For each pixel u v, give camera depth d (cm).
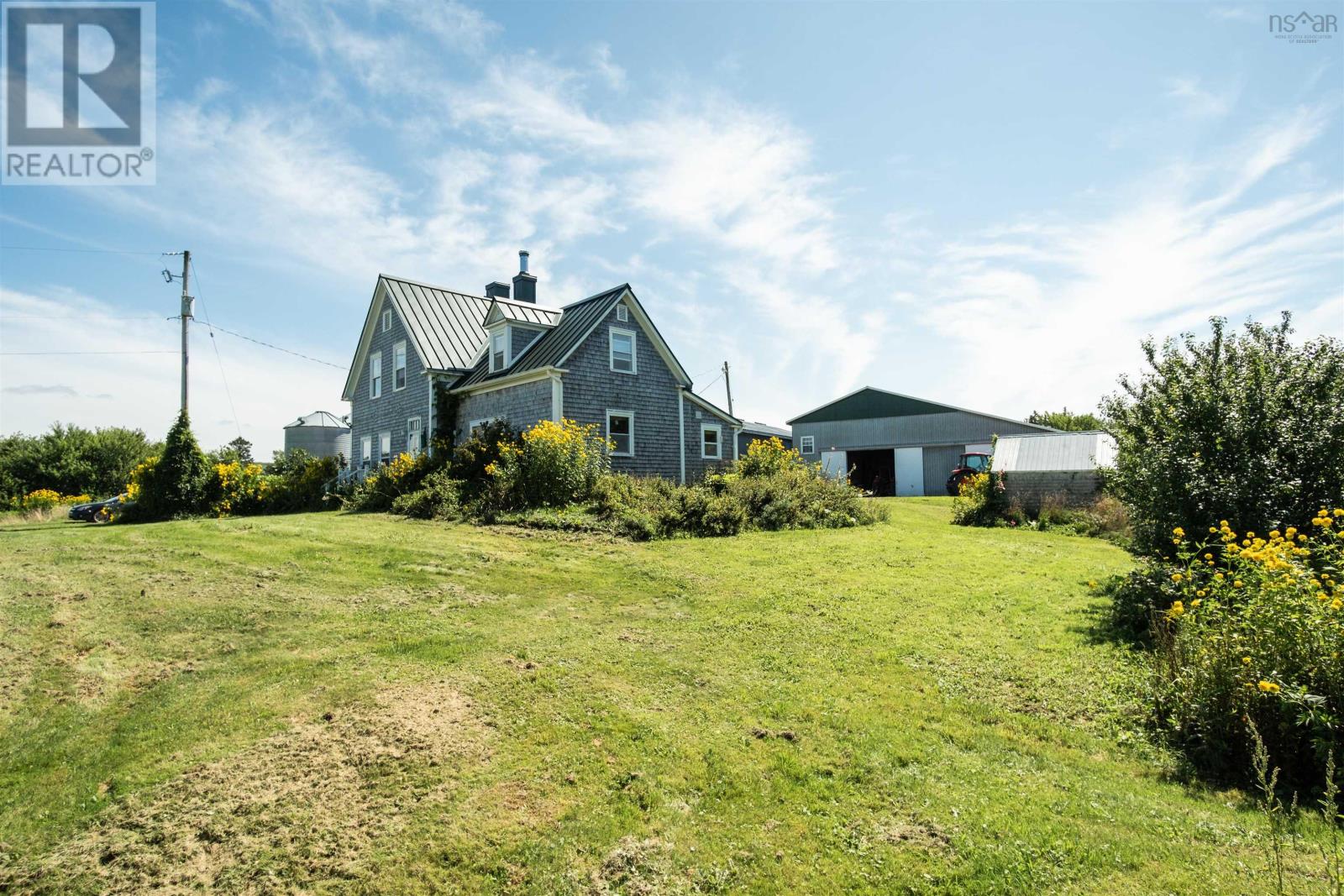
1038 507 1883
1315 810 393
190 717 498
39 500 2753
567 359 1905
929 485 3503
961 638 699
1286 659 449
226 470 1958
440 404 2247
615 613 785
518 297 2602
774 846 370
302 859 356
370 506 1838
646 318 2131
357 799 405
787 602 827
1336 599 451
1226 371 784
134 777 424
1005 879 338
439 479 1669
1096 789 425
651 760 457
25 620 674
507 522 1380
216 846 364
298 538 1173
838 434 3816
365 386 2752
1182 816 390
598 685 573
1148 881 331
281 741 464
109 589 790
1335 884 312
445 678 575
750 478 1795
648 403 2144
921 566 1050
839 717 522
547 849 366
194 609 734
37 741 464
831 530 1466
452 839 373
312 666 594
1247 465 727
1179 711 491
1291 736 434
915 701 553
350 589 841
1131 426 863
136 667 586
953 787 425
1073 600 844
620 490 1484
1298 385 743
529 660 622
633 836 378
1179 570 695
